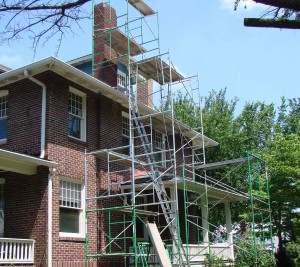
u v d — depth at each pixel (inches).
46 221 582.6
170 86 746.2
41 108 633.6
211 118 1438.2
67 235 617.0
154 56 756.6
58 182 616.7
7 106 676.1
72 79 669.9
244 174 1334.9
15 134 649.6
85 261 624.1
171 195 729.0
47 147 615.2
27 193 605.6
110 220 698.2
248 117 1476.4
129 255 599.5
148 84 1039.6
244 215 967.0
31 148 628.4
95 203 677.9
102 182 700.7
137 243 684.1
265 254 749.9
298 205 942.4
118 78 881.5
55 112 639.8
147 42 808.3
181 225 855.7
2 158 546.0
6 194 621.9
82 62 892.0
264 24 168.6
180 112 1467.8
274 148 1055.6
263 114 1470.2
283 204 984.3
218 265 698.2
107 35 839.1
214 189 789.9
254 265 729.0
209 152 1405.0
